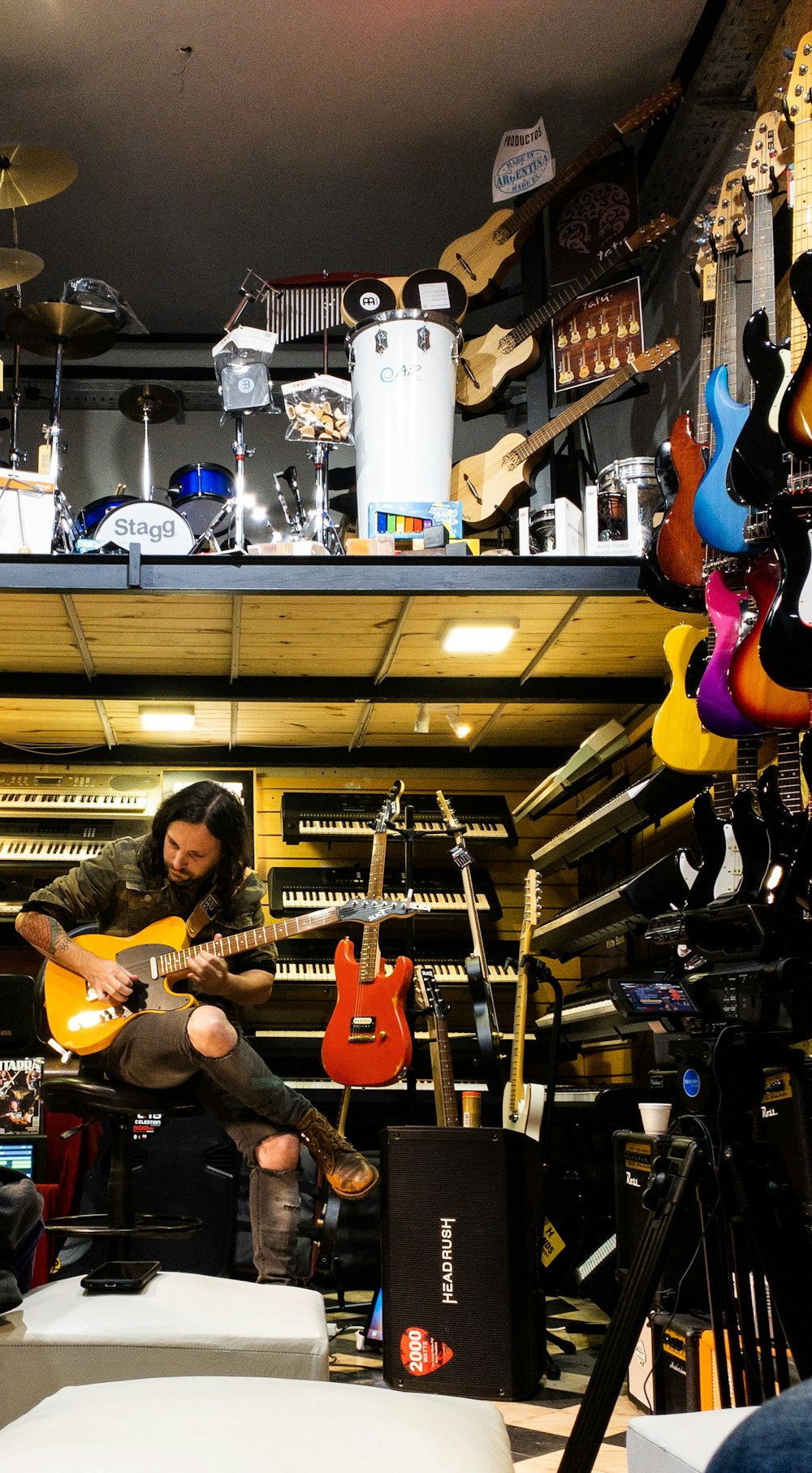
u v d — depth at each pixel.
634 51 5.33
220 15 5.10
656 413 5.87
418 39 5.26
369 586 3.95
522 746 6.06
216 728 5.64
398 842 6.14
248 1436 1.02
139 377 7.25
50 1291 2.15
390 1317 3.17
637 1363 3.09
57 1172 4.83
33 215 6.37
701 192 5.46
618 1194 3.39
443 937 6.21
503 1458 1.11
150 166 6.04
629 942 5.48
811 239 2.97
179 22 5.14
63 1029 2.96
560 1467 1.90
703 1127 2.06
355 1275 4.40
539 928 5.53
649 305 6.16
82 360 7.28
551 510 4.28
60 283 6.97
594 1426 1.88
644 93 5.59
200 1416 1.08
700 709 3.08
